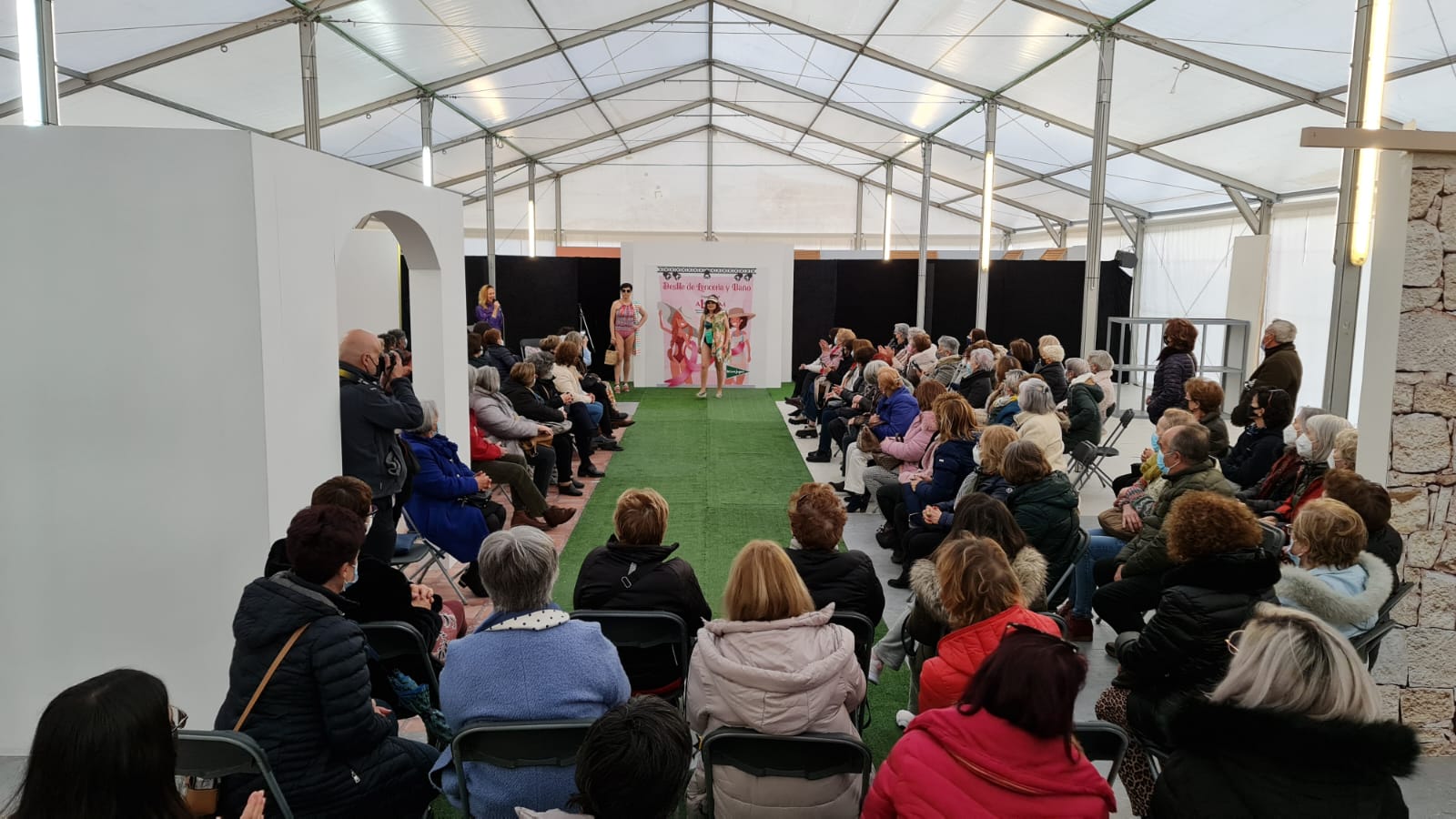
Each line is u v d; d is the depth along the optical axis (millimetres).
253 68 10461
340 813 2410
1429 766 3512
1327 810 1664
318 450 4273
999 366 7922
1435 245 3340
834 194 22766
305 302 4145
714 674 2520
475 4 10438
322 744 2393
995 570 2742
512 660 2400
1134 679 2900
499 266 16828
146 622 3844
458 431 6422
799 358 17453
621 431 11070
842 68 14281
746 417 12242
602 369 16844
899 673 4293
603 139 20266
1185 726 1804
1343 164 6230
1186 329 7516
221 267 3693
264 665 2350
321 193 4312
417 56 11969
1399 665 3561
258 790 2234
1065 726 1770
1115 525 4844
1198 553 2797
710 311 13922
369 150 16531
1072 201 18547
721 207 22750
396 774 2562
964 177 19609
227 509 3803
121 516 3779
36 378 3684
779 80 16328
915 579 3135
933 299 17078
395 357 4695
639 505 3398
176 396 3738
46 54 5453
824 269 17266
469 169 20281
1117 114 11914
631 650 3139
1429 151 3273
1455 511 3469
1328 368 6410
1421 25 6789
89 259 3641
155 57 9344
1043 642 1834
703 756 2502
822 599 3389
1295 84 9477
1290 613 1845
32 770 1504
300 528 2459
